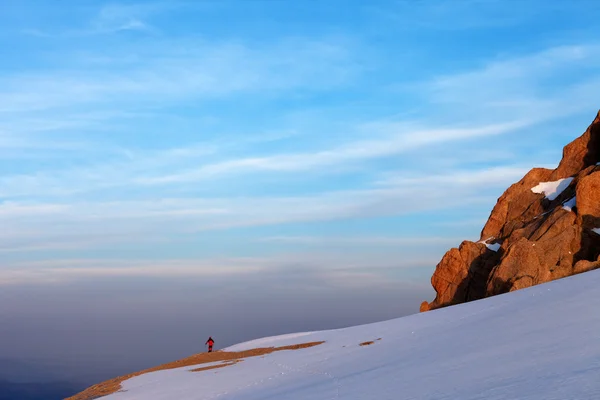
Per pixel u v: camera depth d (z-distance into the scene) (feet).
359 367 145.69
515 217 299.17
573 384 73.97
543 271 223.92
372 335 193.88
